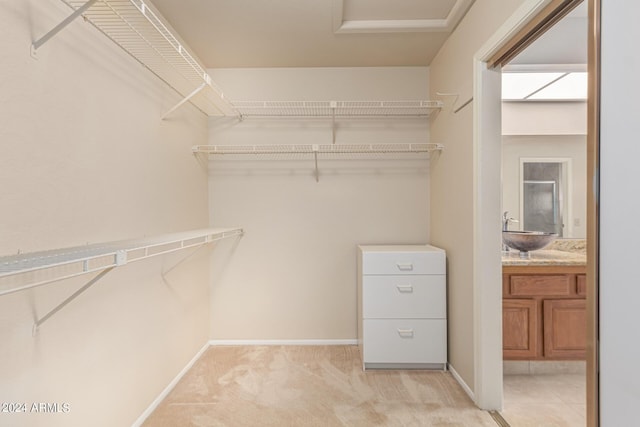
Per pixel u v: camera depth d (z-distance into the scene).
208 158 3.23
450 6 2.33
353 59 3.07
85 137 1.49
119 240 1.75
